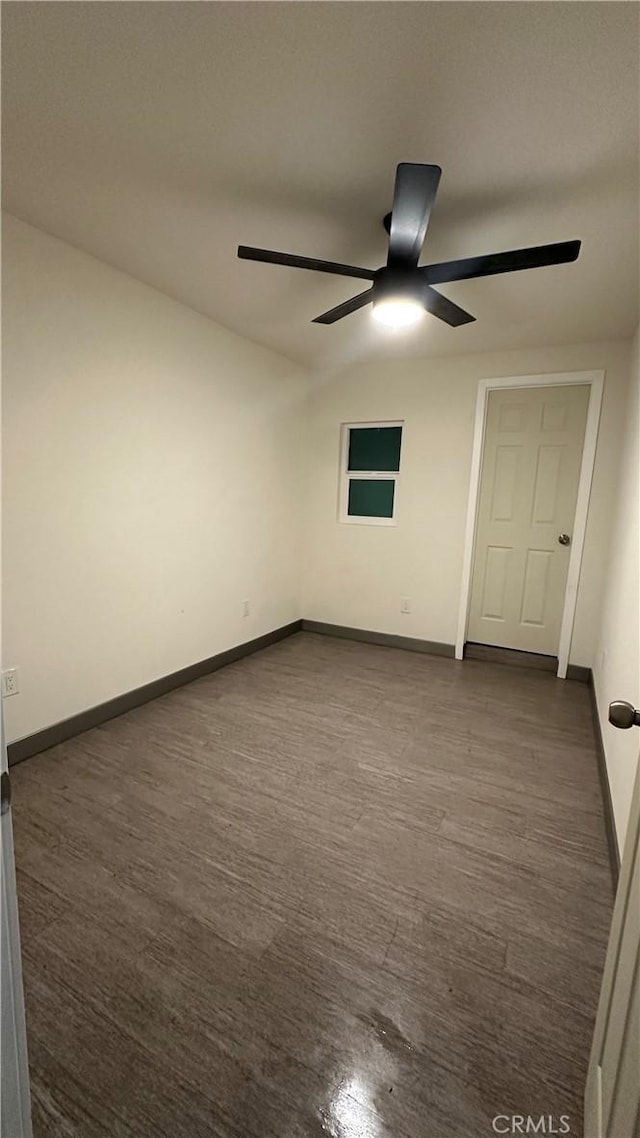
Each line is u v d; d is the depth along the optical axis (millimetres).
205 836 1783
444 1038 1136
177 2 1086
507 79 1252
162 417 2783
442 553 3877
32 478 2154
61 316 2189
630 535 2297
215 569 3352
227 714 2773
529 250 1644
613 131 1413
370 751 2420
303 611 4520
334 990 1240
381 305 1875
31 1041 1106
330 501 4270
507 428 3621
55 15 1126
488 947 1372
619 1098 706
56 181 1735
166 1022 1155
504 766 2318
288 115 1402
